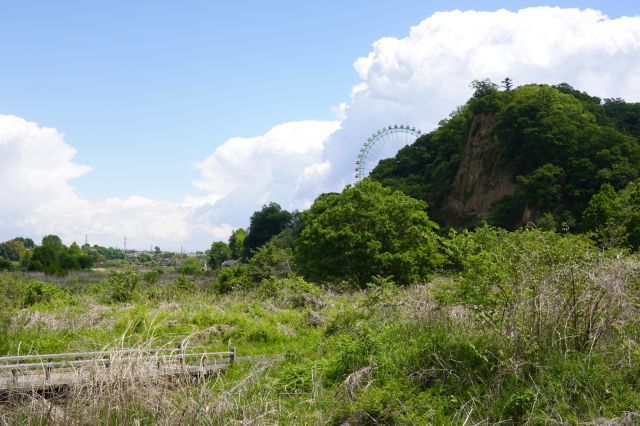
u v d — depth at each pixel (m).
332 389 8.92
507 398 7.62
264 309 18.69
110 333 14.16
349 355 9.64
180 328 15.06
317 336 14.72
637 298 9.19
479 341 8.85
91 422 7.32
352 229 32.50
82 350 12.01
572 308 8.68
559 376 7.75
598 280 8.81
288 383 9.50
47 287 21.75
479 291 9.18
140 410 7.58
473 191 75.44
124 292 21.78
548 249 9.41
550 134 66.44
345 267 32.34
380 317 11.91
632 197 40.03
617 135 64.56
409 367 8.84
